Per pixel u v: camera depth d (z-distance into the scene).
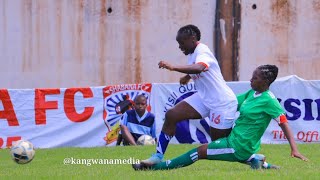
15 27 57.72
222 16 57.97
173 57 58.00
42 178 19.61
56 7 57.88
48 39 57.88
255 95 20.89
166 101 38.75
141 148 31.39
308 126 38.81
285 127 20.69
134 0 57.91
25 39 57.88
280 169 21.22
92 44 58.00
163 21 57.97
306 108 38.81
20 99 38.88
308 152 29.73
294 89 38.91
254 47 58.25
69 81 58.00
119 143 36.16
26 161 25.30
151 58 58.06
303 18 58.34
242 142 20.62
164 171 20.80
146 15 57.97
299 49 58.50
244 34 58.16
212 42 58.00
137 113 35.03
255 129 20.66
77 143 38.88
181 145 34.72
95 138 38.88
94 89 39.03
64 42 57.97
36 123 38.91
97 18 57.97
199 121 38.09
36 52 57.88
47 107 38.97
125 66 58.16
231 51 58.16
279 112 20.62
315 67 58.53
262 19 58.25
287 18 58.34
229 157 20.84
